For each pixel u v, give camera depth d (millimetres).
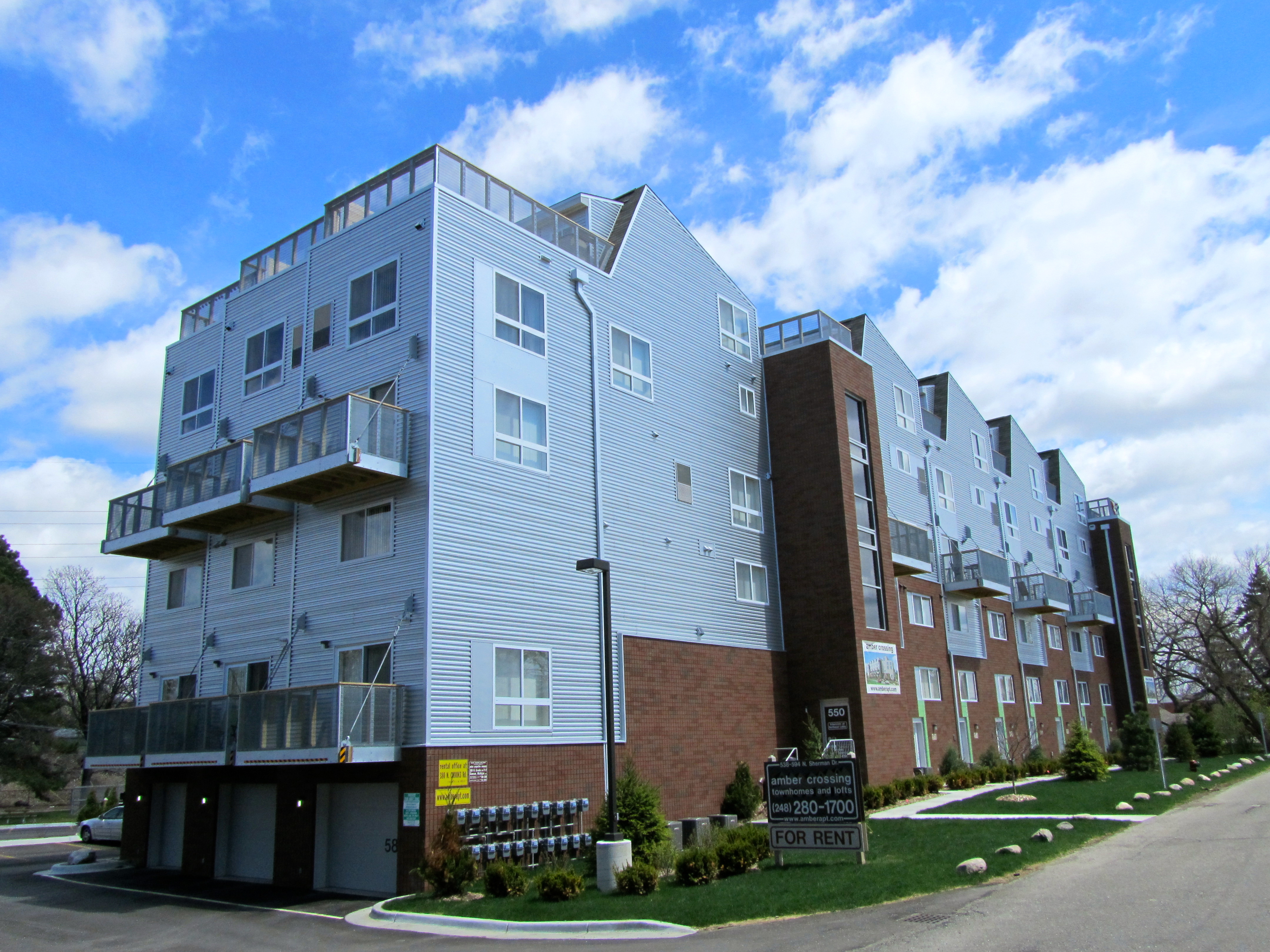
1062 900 12086
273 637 21547
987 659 40625
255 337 24422
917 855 16266
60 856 26750
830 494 29375
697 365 28250
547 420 22188
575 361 23453
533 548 21016
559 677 20906
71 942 14180
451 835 16812
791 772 16719
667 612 24688
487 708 19016
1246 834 17047
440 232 20422
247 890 19266
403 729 18078
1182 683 72000
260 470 20562
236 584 23047
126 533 24594
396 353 20391
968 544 41594
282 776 20156
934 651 35969
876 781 27281
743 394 30219
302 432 19609
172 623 24672
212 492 21750
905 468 37250
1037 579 47469
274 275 24375
